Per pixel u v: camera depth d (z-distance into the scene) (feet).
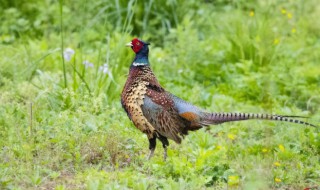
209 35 75.15
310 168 44.16
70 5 75.10
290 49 71.77
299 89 61.77
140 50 45.44
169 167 42.63
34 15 75.72
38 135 45.96
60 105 52.31
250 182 38.99
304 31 76.13
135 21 73.97
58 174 41.22
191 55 66.64
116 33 67.56
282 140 48.67
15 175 40.96
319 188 41.52
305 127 50.47
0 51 63.21
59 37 69.26
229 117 44.21
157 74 62.28
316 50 72.18
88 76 56.24
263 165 42.60
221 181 42.06
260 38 67.31
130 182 40.19
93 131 46.52
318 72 65.87
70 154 44.21
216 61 67.31
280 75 63.26
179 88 60.08
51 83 55.26
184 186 39.68
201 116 44.42
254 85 61.11
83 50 66.74
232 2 79.77
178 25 69.10
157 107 43.98
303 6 80.43
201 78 64.49
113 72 56.18
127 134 47.47
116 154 44.93
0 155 43.65
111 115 51.98
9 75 59.00
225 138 50.37
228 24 72.74
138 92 44.47
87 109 49.78
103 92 53.98
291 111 55.36
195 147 47.93
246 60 66.33
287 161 45.55
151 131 44.47
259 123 52.11
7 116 48.93
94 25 72.64
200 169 42.60
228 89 61.82
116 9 73.97
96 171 41.55
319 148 47.78
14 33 72.59
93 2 74.02
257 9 74.74
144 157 45.24
